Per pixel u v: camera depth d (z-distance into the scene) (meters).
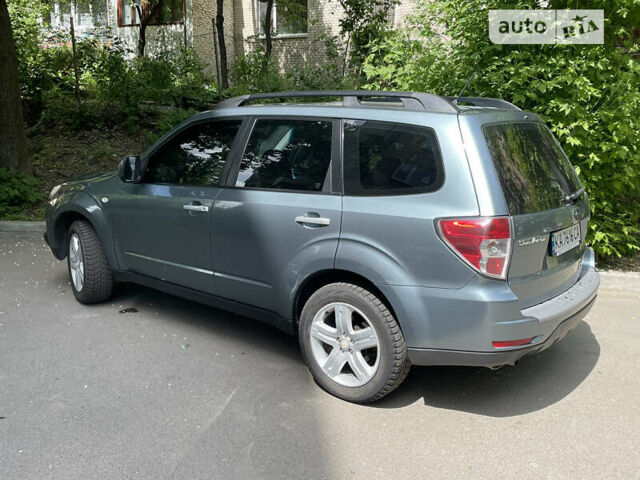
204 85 13.46
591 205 5.68
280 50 19.33
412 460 2.85
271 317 3.75
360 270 3.17
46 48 13.10
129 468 2.74
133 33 19.03
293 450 2.92
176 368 3.80
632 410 3.36
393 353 3.15
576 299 3.27
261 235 3.61
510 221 2.88
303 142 3.56
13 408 3.25
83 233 4.75
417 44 6.16
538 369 3.88
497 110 3.35
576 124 5.30
